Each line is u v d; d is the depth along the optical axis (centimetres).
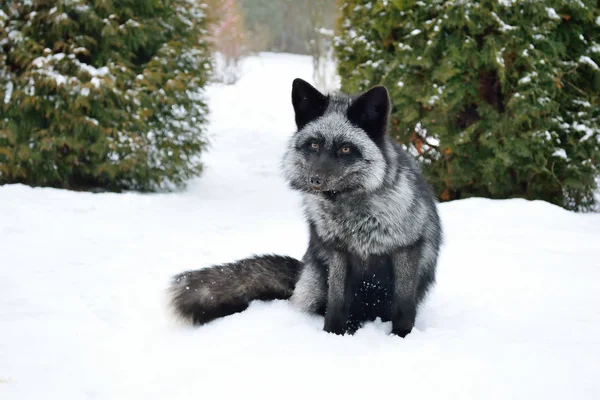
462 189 966
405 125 980
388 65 974
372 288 433
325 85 2241
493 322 402
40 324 409
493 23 885
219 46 2577
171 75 1037
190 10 1133
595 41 929
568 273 519
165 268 585
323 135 404
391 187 395
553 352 327
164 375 321
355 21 1051
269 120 1934
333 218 402
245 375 308
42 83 916
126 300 482
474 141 932
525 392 282
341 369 312
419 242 403
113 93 962
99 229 726
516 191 936
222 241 709
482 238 662
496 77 922
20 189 867
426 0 922
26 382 317
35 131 954
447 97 917
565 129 908
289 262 481
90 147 952
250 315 428
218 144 1591
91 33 992
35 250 623
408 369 308
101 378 325
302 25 3462
